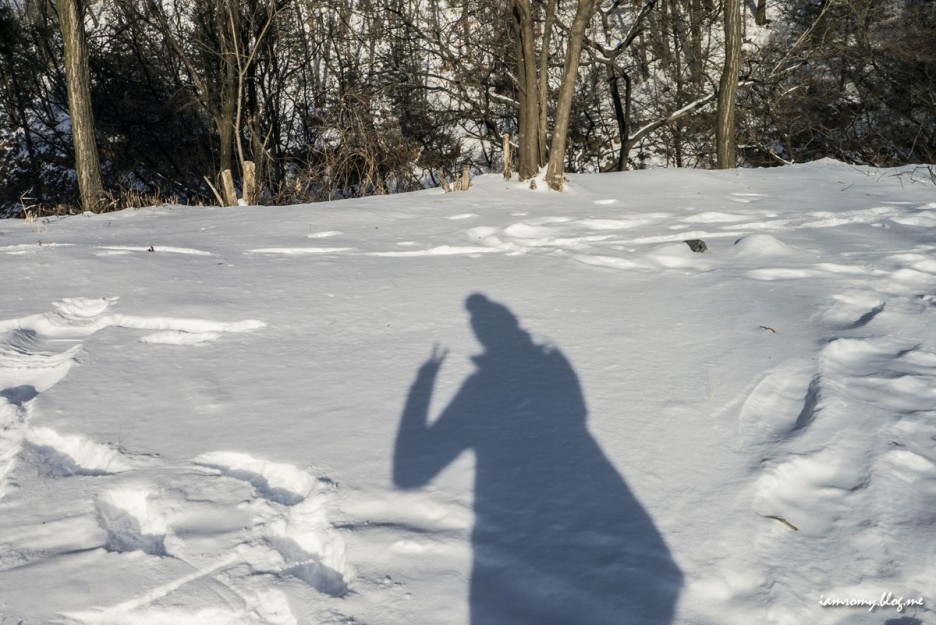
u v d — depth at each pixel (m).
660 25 25.58
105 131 23.83
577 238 7.44
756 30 28.89
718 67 24.09
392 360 4.21
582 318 4.86
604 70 25.55
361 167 15.88
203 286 5.70
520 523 2.67
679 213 8.78
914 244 6.70
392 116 21.31
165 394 3.80
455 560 2.48
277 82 22.48
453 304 5.23
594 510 2.73
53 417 3.54
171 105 22.59
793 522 2.67
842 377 3.81
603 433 3.30
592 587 2.33
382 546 2.55
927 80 21.61
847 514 2.70
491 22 21.03
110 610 2.29
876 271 5.80
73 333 4.84
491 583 2.37
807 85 21.62
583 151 25.14
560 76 25.05
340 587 2.48
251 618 2.29
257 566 2.51
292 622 2.28
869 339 4.28
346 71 24.92
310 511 2.81
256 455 3.18
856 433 3.22
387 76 23.55
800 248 6.64
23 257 6.59
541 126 12.06
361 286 5.72
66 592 2.37
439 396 3.73
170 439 3.33
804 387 3.74
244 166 12.75
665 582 2.35
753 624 2.20
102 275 5.98
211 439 3.32
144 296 5.40
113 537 2.71
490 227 7.99
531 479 2.95
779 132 23.20
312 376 4.01
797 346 4.23
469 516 2.72
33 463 3.19
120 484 2.98
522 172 11.77
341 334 4.66
